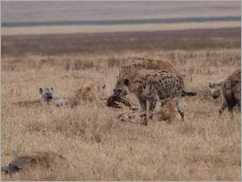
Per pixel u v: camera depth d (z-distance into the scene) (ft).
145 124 64.03
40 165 47.98
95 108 70.64
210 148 53.62
